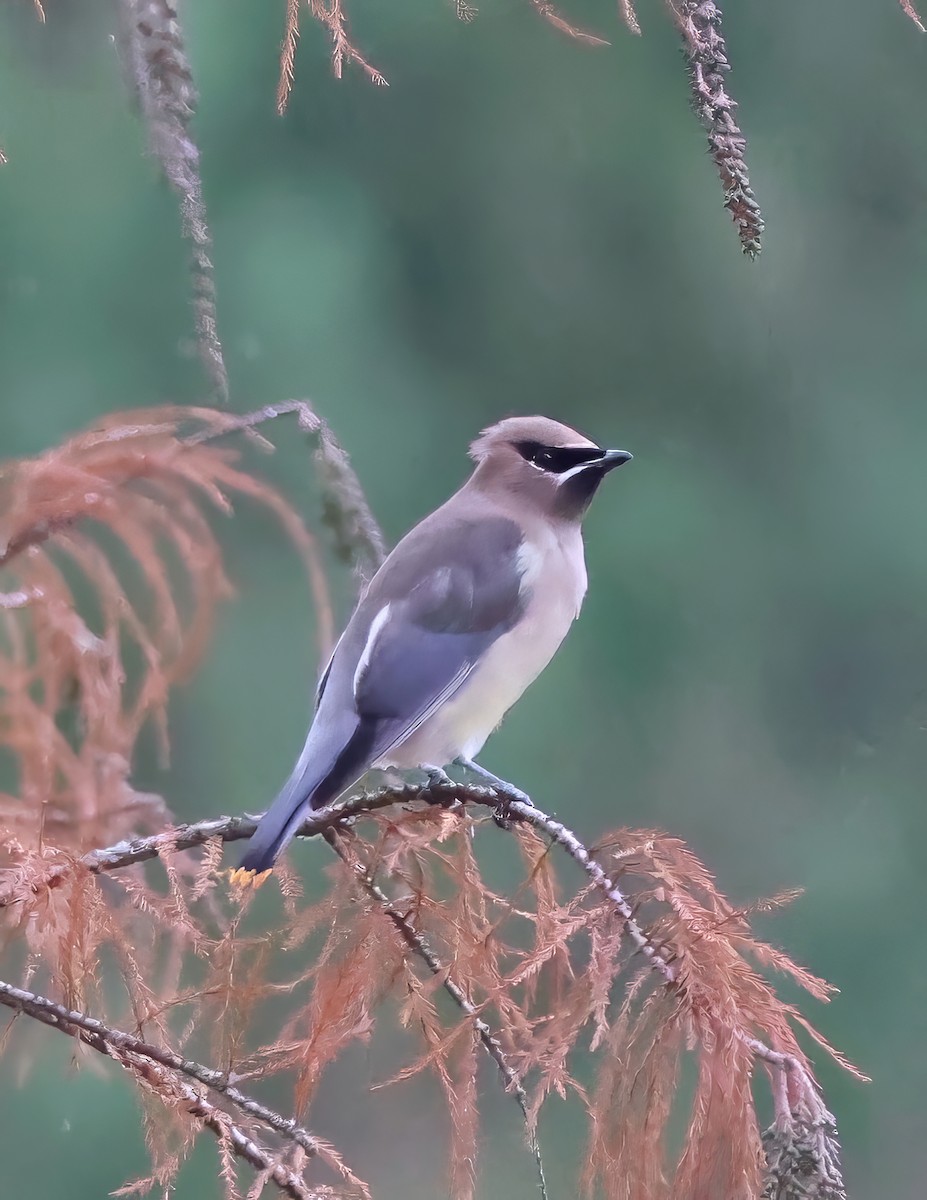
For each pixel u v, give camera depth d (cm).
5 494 624
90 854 559
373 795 599
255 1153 490
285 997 596
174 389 1242
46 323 1234
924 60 1386
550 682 1320
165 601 646
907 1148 1220
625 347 1364
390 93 1327
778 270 1377
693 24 539
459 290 1342
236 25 1282
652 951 483
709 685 1341
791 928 1265
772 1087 470
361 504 669
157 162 652
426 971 547
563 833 571
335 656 772
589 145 1351
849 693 1350
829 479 1375
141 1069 499
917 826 1309
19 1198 1060
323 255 1295
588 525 1359
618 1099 473
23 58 1091
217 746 1180
